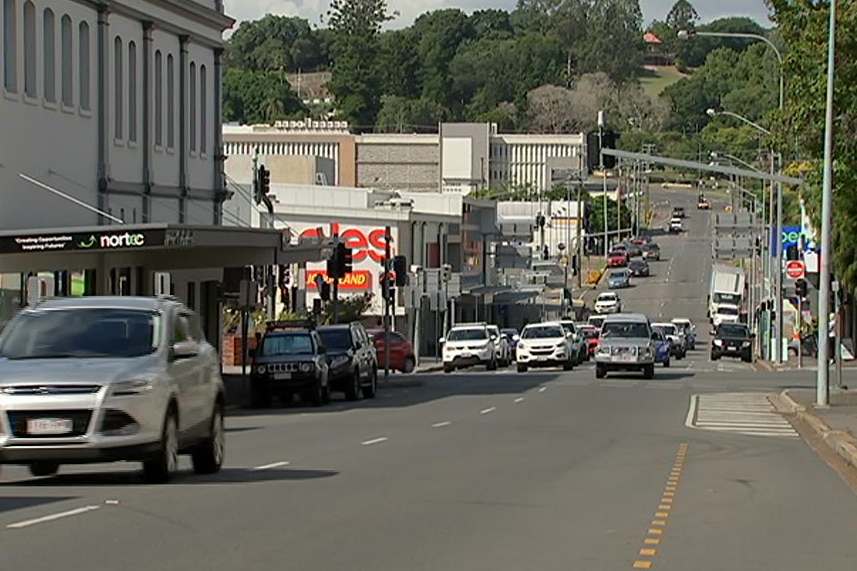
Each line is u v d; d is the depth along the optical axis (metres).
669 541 33.97
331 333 100.81
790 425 75.81
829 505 41.91
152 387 41.94
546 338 149.62
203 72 127.19
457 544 32.81
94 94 105.06
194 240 86.19
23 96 94.38
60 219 99.44
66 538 32.75
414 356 152.62
